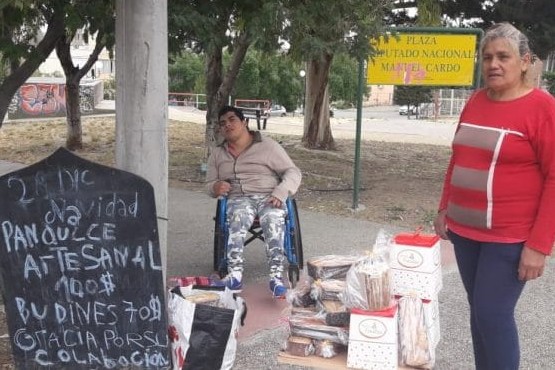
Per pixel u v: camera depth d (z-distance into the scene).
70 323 3.20
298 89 46.78
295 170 4.96
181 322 3.24
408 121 35.28
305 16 4.66
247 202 4.88
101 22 4.36
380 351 2.76
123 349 3.23
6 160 12.76
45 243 3.13
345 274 3.32
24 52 4.43
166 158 3.37
